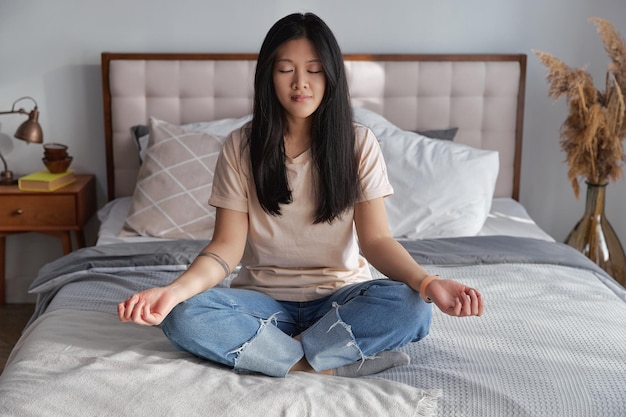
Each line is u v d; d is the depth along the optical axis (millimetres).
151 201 2955
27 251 3617
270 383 1658
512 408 1634
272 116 1807
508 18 3525
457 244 2680
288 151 1856
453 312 1646
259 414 1543
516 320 2066
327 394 1615
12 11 3406
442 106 3490
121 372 1661
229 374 1696
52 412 1544
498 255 2553
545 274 2438
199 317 1711
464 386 1691
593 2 3516
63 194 3250
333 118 1798
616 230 3699
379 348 1791
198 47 3496
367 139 1900
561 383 1719
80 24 3443
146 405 1557
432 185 2980
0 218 3248
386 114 3492
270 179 1821
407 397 1622
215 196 1892
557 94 3137
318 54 1747
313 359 1748
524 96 3521
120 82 3391
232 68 3418
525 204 3715
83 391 1598
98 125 3537
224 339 1714
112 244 2668
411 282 1757
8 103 3490
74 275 2414
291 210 1856
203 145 3062
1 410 1549
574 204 3727
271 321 1837
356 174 1850
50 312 2113
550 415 1625
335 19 3504
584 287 2336
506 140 3543
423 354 1882
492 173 3061
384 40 3527
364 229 1878
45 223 3270
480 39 3541
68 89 3496
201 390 1605
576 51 3564
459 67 3459
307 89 1758
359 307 1769
